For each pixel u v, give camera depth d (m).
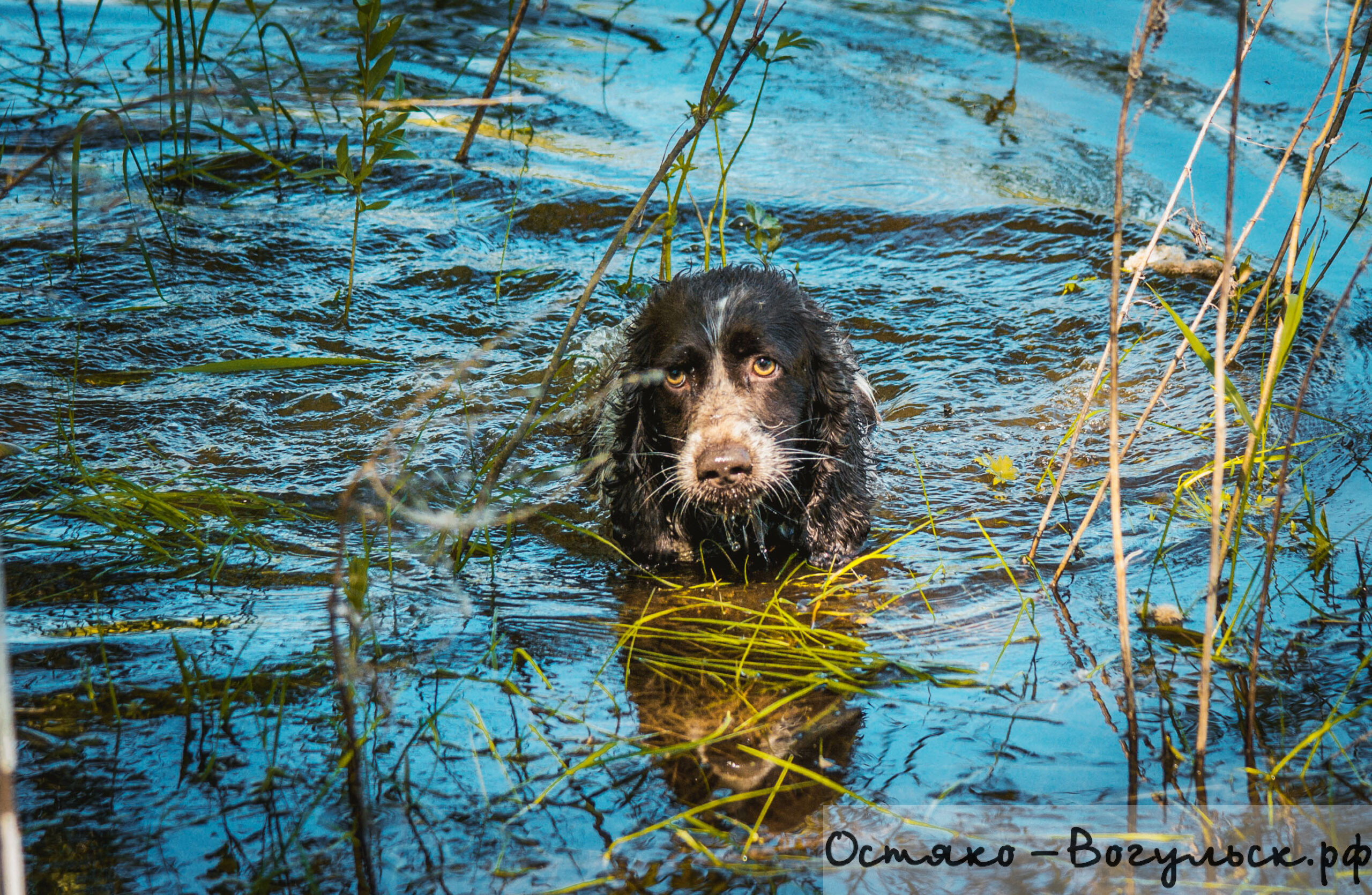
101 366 6.53
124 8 12.46
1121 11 12.74
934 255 8.22
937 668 4.21
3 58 10.73
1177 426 6.10
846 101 10.84
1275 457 5.55
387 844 3.22
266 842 3.21
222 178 9.01
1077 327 7.22
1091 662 4.20
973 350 7.08
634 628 4.54
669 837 3.29
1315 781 3.50
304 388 6.52
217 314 7.18
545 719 3.87
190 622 4.40
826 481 5.48
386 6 12.89
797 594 4.96
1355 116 9.20
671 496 5.50
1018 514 5.47
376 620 4.48
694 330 5.45
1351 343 6.79
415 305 7.47
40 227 8.04
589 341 7.14
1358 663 4.08
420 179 9.20
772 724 3.87
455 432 6.21
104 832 3.24
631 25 12.98
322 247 8.09
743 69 11.64
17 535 4.96
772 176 9.27
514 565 5.17
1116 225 3.69
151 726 3.73
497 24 12.77
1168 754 3.65
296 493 5.54
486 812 3.38
